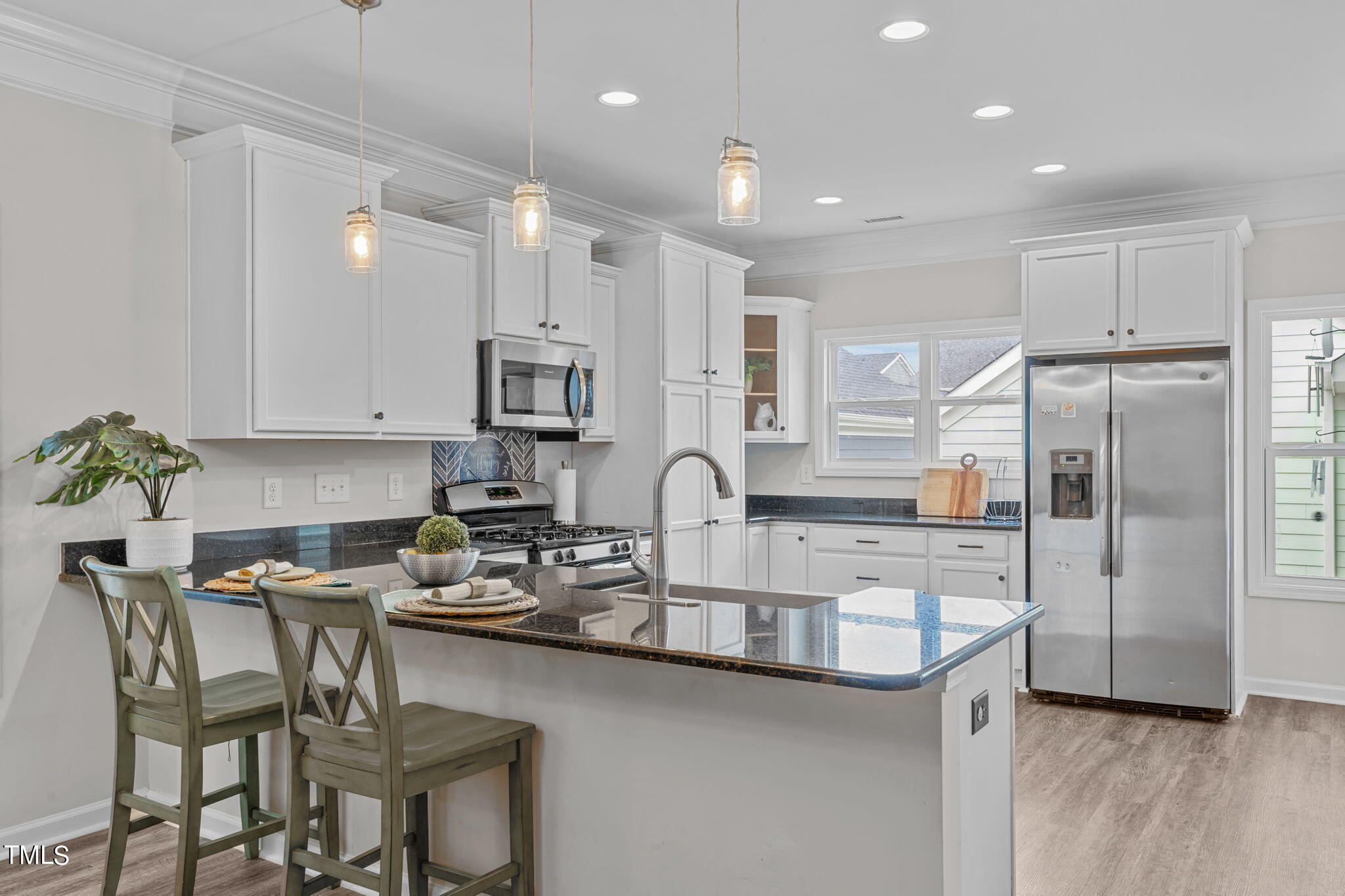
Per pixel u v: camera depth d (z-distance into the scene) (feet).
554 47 9.93
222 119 11.09
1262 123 12.25
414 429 12.10
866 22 9.35
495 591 7.41
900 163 13.96
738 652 5.71
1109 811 10.27
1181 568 13.97
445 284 12.60
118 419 9.52
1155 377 14.11
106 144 10.14
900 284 18.58
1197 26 9.45
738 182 6.39
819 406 19.45
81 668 10.07
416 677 8.03
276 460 11.70
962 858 5.85
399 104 11.55
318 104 11.51
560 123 12.23
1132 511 14.29
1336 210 14.60
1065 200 16.07
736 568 17.04
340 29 9.50
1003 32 9.59
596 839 6.98
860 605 7.48
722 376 16.76
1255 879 8.66
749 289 20.27
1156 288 14.17
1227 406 13.66
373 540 12.85
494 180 14.26
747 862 6.33
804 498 19.69
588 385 14.85
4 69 9.30
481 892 6.82
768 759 6.25
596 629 6.48
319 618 6.29
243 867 8.87
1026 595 15.29
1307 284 14.84
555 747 7.18
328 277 11.00
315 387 10.87
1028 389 15.30
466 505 13.94
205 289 10.61
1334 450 14.80
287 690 6.70
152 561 9.75
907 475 18.65
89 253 10.00
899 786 5.81
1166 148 13.26
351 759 6.35
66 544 9.87
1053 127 12.39
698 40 9.78
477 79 10.79
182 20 9.30
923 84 10.96
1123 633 14.37
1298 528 15.11
